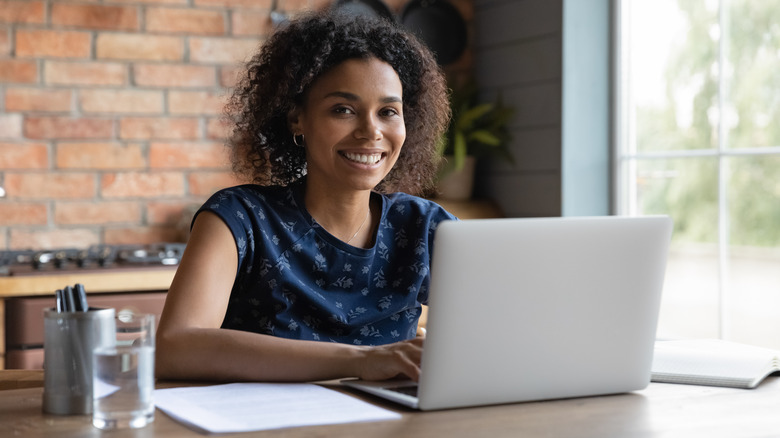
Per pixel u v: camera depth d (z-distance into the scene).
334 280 1.68
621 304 1.25
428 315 1.15
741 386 1.36
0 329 2.79
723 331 3.15
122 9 3.44
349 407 1.18
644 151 3.45
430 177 2.03
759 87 2.99
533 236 1.17
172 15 3.51
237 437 1.04
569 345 1.23
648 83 3.42
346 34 1.68
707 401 1.27
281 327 1.64
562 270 1.20
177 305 1.46
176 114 3.53
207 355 1.36
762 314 3.02
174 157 3.53
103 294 2.90
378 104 1.67
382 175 1.70
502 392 1.21
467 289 1.15
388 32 1.76
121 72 3.45
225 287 1.54
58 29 3.36
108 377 1.08
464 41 3.94
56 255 3.11
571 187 3.51
